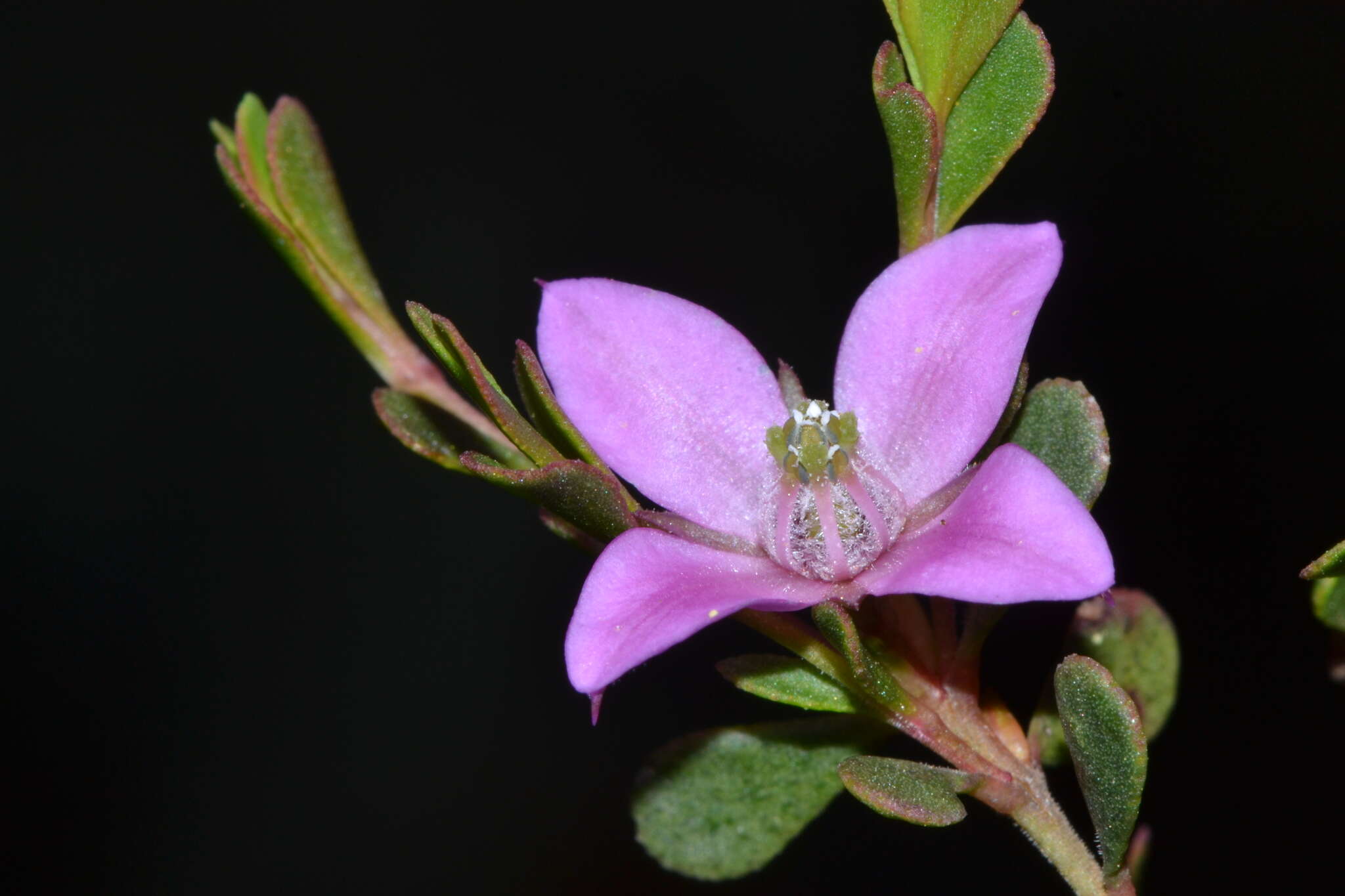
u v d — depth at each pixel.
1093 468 0.09
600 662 0.09
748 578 0.09
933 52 0.09
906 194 0.09
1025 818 0.09
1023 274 0.09
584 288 0.09
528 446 0.09
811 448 0.09
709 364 0.09
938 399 0.09
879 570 0.09
